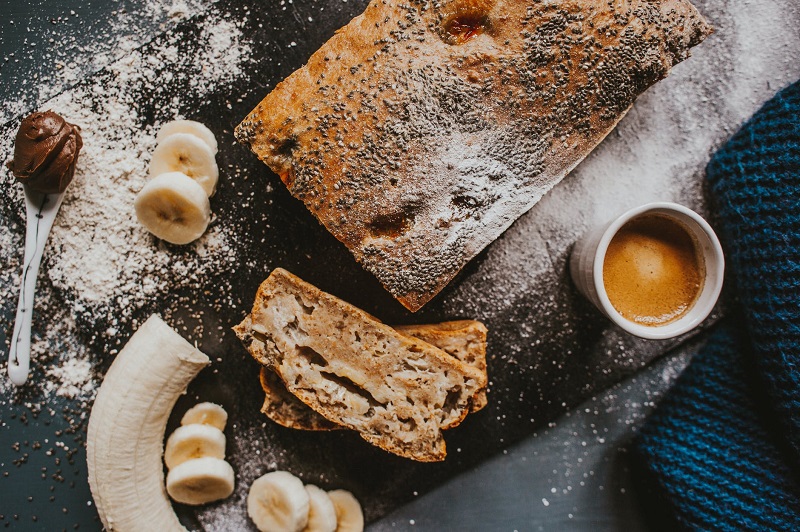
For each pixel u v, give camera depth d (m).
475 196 0.36
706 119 0.41
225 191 0.41
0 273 0.40
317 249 0.41
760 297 0.39
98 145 0.40
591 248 0.38
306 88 0.36
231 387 0.41
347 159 0.36
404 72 0.36
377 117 0.36
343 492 0.41
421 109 0.36
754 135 0.39
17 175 0.38
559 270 0.41
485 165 0.36
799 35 0.41
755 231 0.39
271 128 0.36
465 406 0.39
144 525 0.39
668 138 0.41
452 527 0.42
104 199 0.40
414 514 0.42
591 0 0.36
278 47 0.40
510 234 0.41
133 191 0.40
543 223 0.41
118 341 0.41
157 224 0.39
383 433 0.39
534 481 0.42
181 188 0.39
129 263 0.40
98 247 0.40
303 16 0.40
